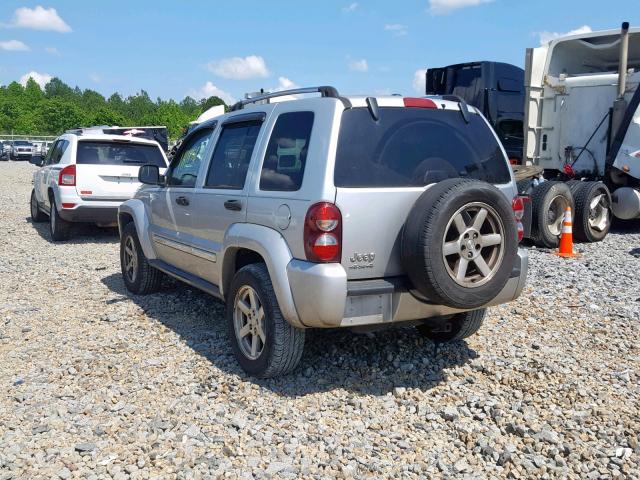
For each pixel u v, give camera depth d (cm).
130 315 684
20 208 1736
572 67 1337
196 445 407
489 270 449
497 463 388
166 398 474
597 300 714
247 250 522
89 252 1070
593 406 455
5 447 407
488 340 589
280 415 445
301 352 484
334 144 448
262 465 385
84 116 11219
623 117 1179
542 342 585
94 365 541
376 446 407
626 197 1188
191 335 613
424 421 440
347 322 444
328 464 386
